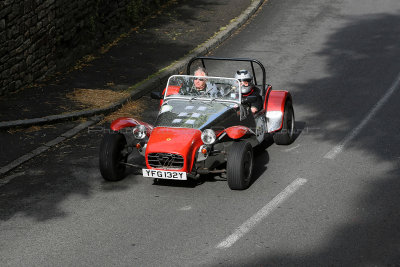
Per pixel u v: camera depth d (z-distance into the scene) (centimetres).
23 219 850
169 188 950
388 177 977
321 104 1415
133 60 1748
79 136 1205
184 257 734
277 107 1109
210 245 763
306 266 709
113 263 724
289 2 2527
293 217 837
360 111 1354
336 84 1574
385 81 1588
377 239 770
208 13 2288
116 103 1388
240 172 900
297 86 1567
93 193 938
